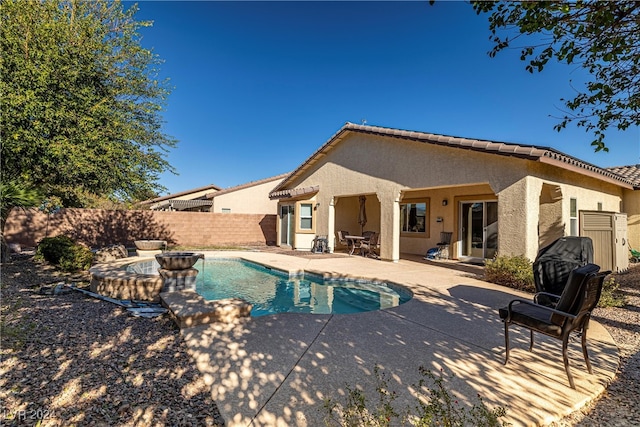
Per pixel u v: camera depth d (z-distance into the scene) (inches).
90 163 342.6
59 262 382.0
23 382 123.6
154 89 458.0
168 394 119.1
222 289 367.6
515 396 120.0
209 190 1326.3
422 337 179.8
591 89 137.8
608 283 275.6
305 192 639.8
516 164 338.0
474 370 140.7
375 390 122.0
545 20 109.4
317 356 152.9
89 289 298.8
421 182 440.8
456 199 538.3
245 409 110.0
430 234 581.6
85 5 380.8
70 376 129.9
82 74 339.3
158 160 479.8
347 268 433.4
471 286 318.3
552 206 381.7
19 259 441.1
